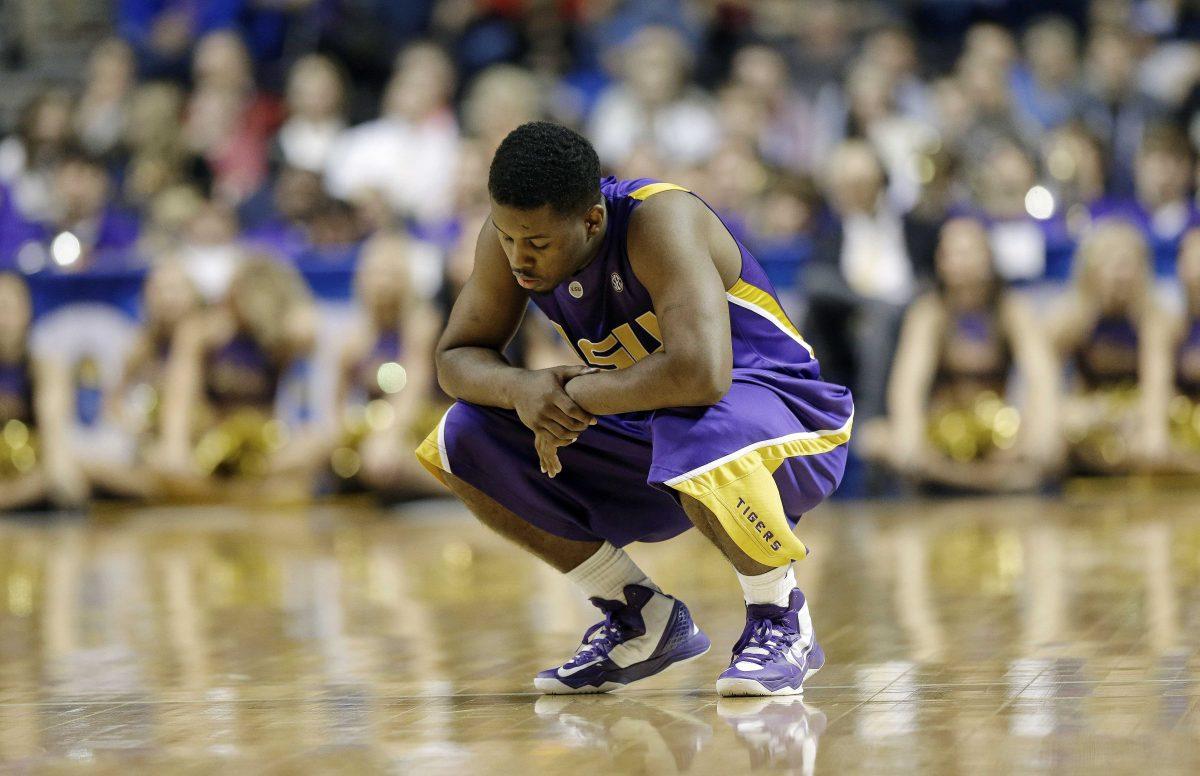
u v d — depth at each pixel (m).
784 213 29.88
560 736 8.34
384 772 7.54
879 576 16.25
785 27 38.69
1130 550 17.75
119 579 18.62
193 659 11.97
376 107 37.34
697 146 34.16
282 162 34.47
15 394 30.16
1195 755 7.21
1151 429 27.80
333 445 29.55
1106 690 9.06
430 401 29.34
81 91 42.00
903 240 28.52
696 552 20.09
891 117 32.44
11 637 13.58
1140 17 36.94
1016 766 7.12
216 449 29.59
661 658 10.12
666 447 9.08
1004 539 19.97
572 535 10.01
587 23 38.06
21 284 30.12
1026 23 38.09
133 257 31.98
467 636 12.86
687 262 8.95
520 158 8.78
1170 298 27.91
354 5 38.78
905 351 27.88
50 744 8.60
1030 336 27.77
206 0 40.16
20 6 43.59
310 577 18.28
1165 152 30.25
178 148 35.97
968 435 27.52
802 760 7.44
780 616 9.64
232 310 29.88
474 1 37.44
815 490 9.51
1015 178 29.73
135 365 30.17
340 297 29.86
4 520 29.45
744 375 9.40
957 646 11.16
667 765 7.45
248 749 8.26
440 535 24.08
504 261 9.64
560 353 27.44
